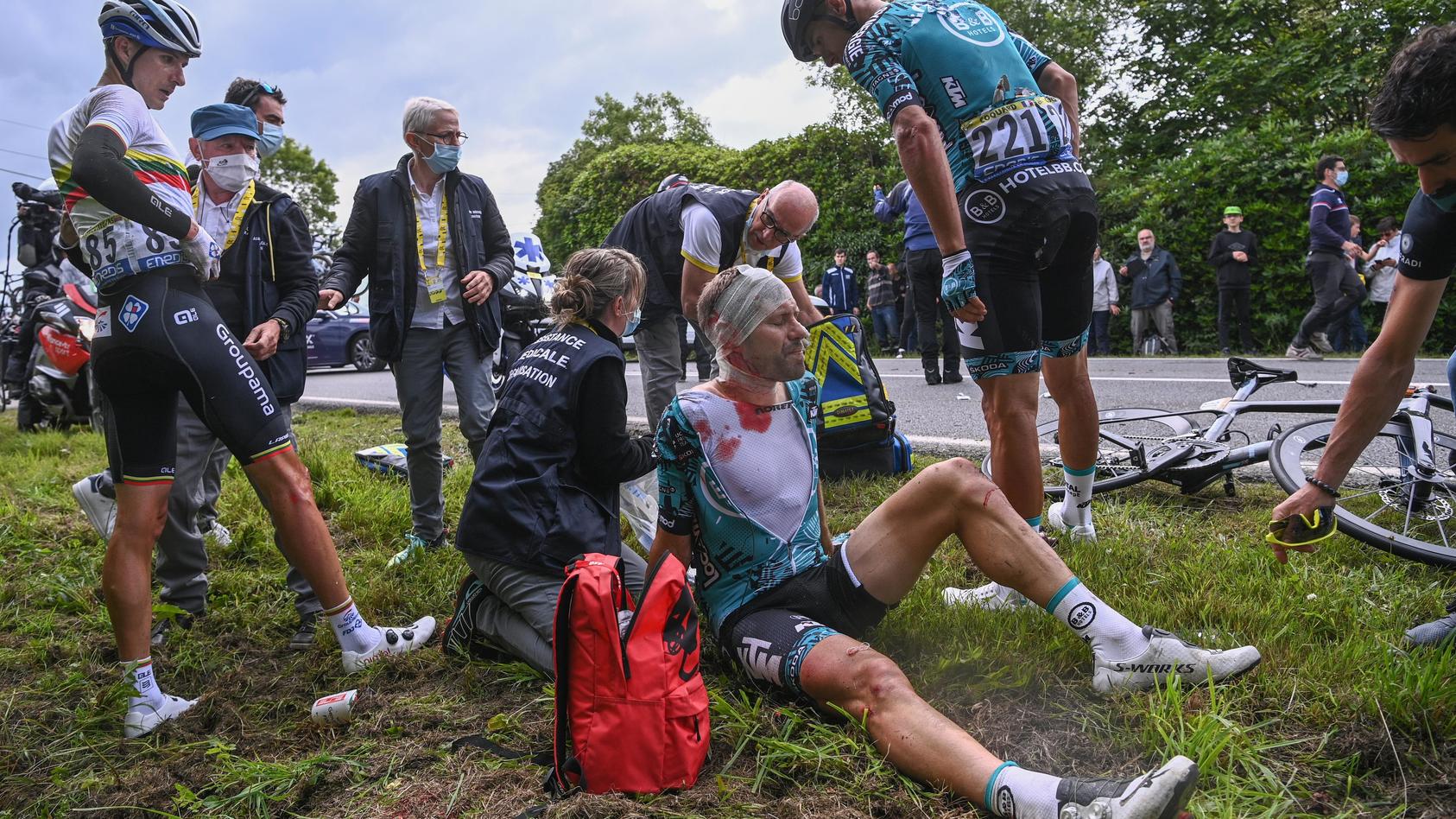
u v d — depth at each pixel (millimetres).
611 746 2107
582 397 2891
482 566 2836
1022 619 2764
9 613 3502
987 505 2402
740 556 2564
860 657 2211
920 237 8852
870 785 2041
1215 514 3928
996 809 1891
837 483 4836
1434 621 2609
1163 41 20656
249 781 2279
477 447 4020
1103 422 4707
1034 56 3186
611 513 2996
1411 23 16734
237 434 2744
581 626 2137
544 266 10023
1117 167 20031
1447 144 2119
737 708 2424
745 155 19219
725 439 2518
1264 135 12922
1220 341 11938
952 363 9078
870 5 3051
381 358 3891
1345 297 10180
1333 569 3154
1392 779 2033
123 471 2707
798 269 4305
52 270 8680
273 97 3732
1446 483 3416
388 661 2881
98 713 2715
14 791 2365
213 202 3496
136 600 2656
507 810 2080
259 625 3354
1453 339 11469
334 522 4508
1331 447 2545
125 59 2684
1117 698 2318
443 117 3730
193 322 2697
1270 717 2242
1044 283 3146
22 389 8570
